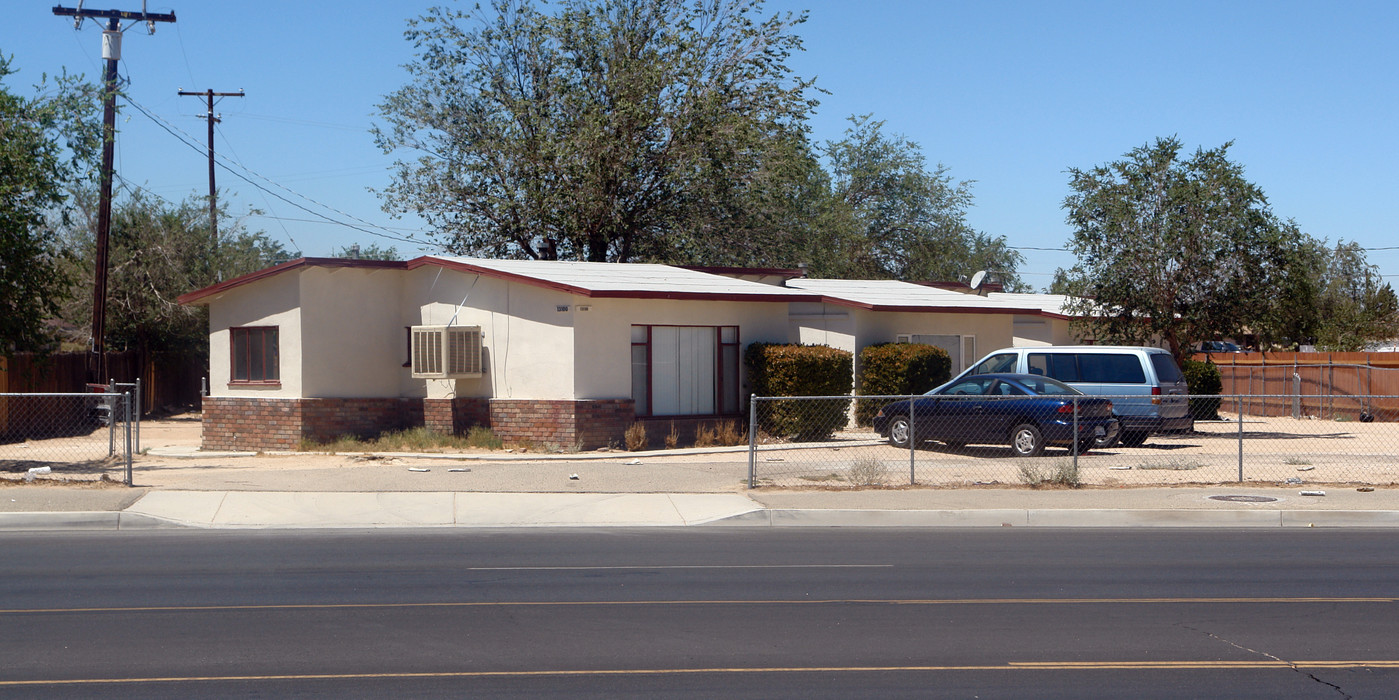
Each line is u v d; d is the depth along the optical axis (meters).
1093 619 8.75
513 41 35.69
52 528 13.73
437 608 9.09
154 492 15.38
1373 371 30.92
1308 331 32.47
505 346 21.95
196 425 31.45
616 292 20.94
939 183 55.72
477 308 22.44
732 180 34.69
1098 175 27.53
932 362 25.38
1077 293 27.92
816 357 22.89
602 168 33.47
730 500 15.45
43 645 7.81
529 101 35.16
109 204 28.53
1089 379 22.42
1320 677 7.14
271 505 14.84
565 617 8.77
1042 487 16.61
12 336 18.97
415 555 11.83
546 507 14.98
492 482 16.78
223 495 15.32
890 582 10.29
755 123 34.38
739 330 23.64
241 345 23.81
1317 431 27.19
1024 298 34.25
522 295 21.69
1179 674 7.18
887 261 56.12
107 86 27.31
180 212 37.41
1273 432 26.78
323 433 22.56
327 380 22.78
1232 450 22.31
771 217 37.19
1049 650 7.77
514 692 6.71
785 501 15.30
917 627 8.45
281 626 8.42
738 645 7.88
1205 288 26.84
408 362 23.72
